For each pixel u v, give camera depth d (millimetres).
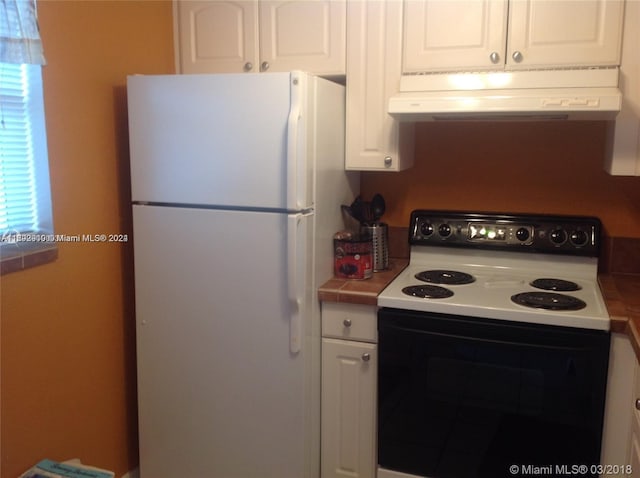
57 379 2061
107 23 2184
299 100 1932
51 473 1903
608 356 1881
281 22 2396
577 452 1957
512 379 1991
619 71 2018
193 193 2111
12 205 1921
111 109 2230
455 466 2119
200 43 2525
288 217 1977
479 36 2139
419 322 2066
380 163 2346
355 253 2316
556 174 2459
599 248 2367
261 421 2166
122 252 2336
